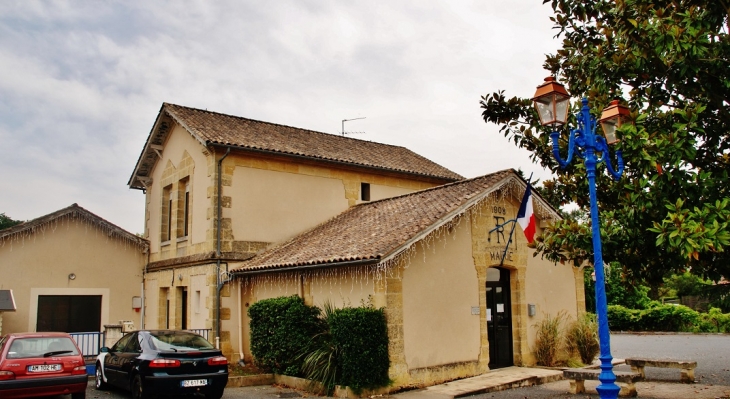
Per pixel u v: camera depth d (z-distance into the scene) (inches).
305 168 705.0
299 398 451.5
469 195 539.2
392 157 853.2
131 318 773.3
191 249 669.9
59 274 724.7
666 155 330.6
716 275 359.3
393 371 462.9
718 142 368.2
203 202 653.3
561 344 621.3
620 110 339.9
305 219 693.3
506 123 452.1
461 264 541.3
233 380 512.7
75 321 732.7
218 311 605.3
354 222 625.9
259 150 649.0
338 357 465.7
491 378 510.9
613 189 383.2
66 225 738.8
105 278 761.0
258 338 552.4
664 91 373.4
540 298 616.4
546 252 417.1
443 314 514.0
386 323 465.7
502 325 591.5
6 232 689.6
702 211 310.0
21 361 396.2
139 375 416.8
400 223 534.9
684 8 358.9
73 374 409.7
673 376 547.2
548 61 430.0
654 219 353.1
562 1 401.7
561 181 436.8
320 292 527.5
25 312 694.5
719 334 1099.9
